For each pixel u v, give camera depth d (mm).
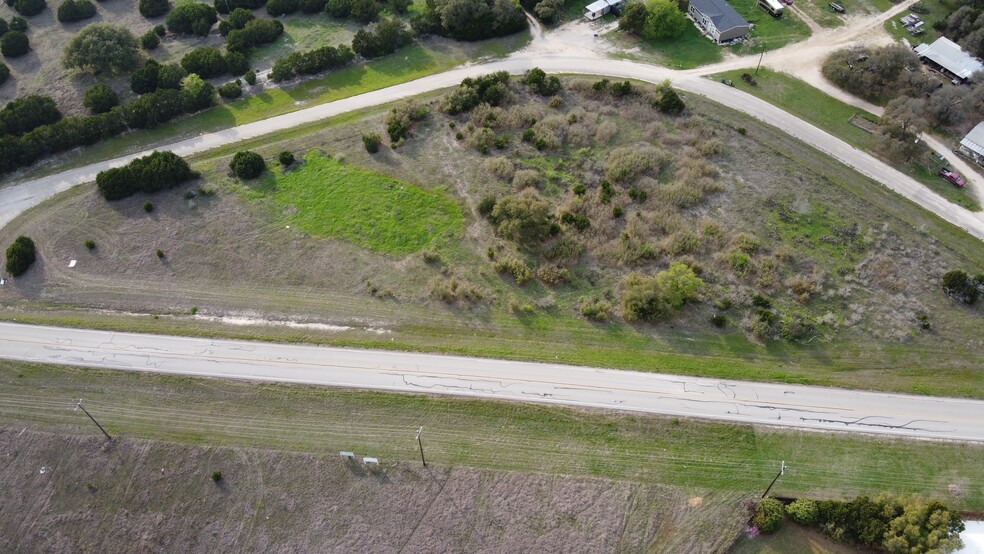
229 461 50406
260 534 47375
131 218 68812
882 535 44188
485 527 47250
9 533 48094
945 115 77000
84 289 62500
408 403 53250
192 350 57219
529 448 50812
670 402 53062
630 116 79938
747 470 49344
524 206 64375
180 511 48438
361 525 47500
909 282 61844
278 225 67750
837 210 68812
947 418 52000
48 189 73000
